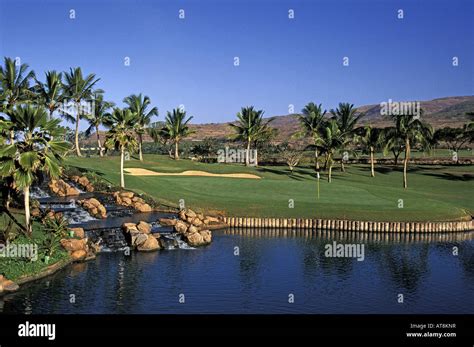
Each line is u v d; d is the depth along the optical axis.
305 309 33.09
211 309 32.56
